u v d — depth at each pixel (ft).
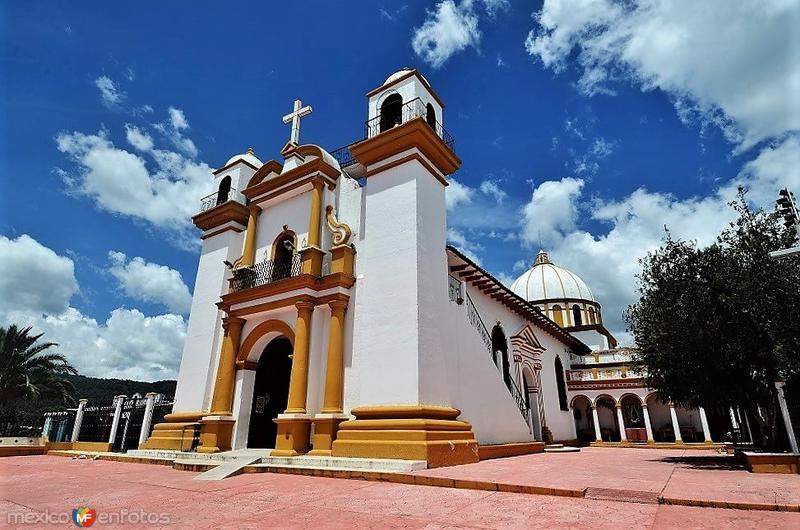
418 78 48.11
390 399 36.37
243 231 58.23
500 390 50.57
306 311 43.34
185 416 50.29
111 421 58.18
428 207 42.70
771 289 32.48
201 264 58.49
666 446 76.54
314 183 48.85
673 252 37.55
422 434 33.14
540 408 69.77
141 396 57.88
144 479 31.53
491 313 62.90
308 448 39.63
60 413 64.69
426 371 36.83
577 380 89.30
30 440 57.31
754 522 16.31
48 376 82.07
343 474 29.89
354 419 38.47
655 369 40.78
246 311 48.24
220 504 21.94
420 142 42.96
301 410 40.19
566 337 87.81
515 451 48.11
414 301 37.93
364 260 43.47
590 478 26.40
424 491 24.29
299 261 47.37
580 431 92.32
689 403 40.14
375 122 48.08
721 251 36.04
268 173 55.36
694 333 35.06
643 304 41.65
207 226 59.72
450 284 47.39
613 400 89.40
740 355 33.24
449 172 47.09
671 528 15.61
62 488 27.89
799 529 15.28
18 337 80.74
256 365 49.34
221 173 63.31
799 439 30.42
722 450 57.52
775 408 34.09
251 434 47.34
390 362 37.40
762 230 35.01
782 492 21.02
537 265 131.34
